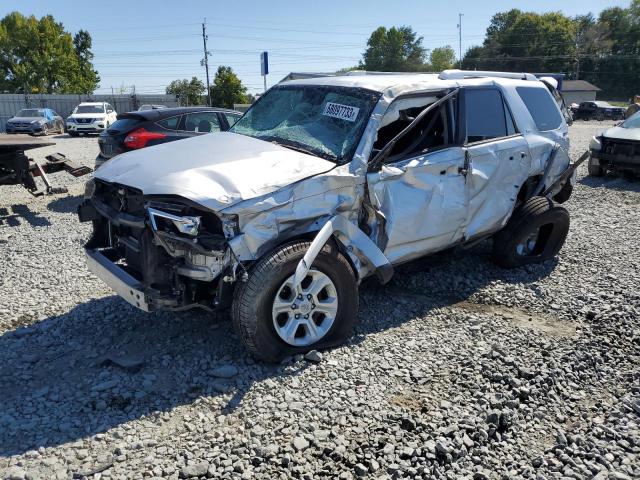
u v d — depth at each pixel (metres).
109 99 40.50
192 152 4.27
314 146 4.38
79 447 3.02
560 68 99.06
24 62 68.88
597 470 2.99
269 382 3.65
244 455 2.97
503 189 5.46
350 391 3.59
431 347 4.23
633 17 101.19
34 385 3.64
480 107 5.33
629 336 4.55
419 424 3.26
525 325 4.69
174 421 3.27
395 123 4.70
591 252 6.61
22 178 8.29
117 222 3.96
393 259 4.61
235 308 3.69
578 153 15.98
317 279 3.95
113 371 3.80
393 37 108.38
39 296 5.08
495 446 3.16
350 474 2.85
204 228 3.65
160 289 3.76
